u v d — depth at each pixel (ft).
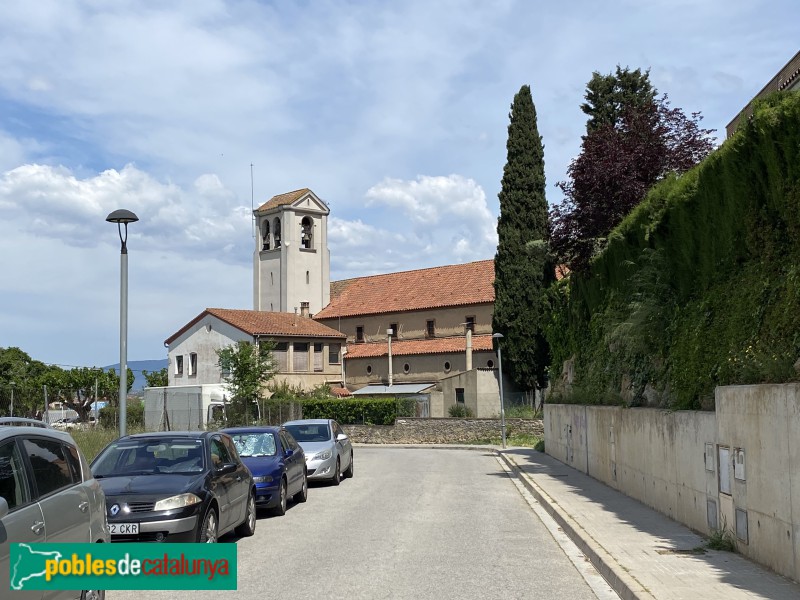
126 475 38.24
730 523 35.19
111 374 206.08
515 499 62.39
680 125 94.27
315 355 217.97
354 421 174.50
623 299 64.85
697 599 25.61
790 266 33.83
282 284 254.68
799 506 27.66
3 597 19.01
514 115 168.55
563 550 38.78
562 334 102.17
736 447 33.94
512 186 167.32
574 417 85.92
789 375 30.58
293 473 58.49
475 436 159.84
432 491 68.80
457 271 230.48
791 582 28.07
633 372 58.90
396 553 37.88
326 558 36.52
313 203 262.26
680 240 48.67
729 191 40.32
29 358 201.57
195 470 38.91
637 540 38.11
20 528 20.13
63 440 25.14
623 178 89.92
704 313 42.60
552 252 93.56
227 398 173.68
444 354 200.64
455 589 29.84
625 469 59.21
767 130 35.04
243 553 38.17
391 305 226.99
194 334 222.89
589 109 153.58
